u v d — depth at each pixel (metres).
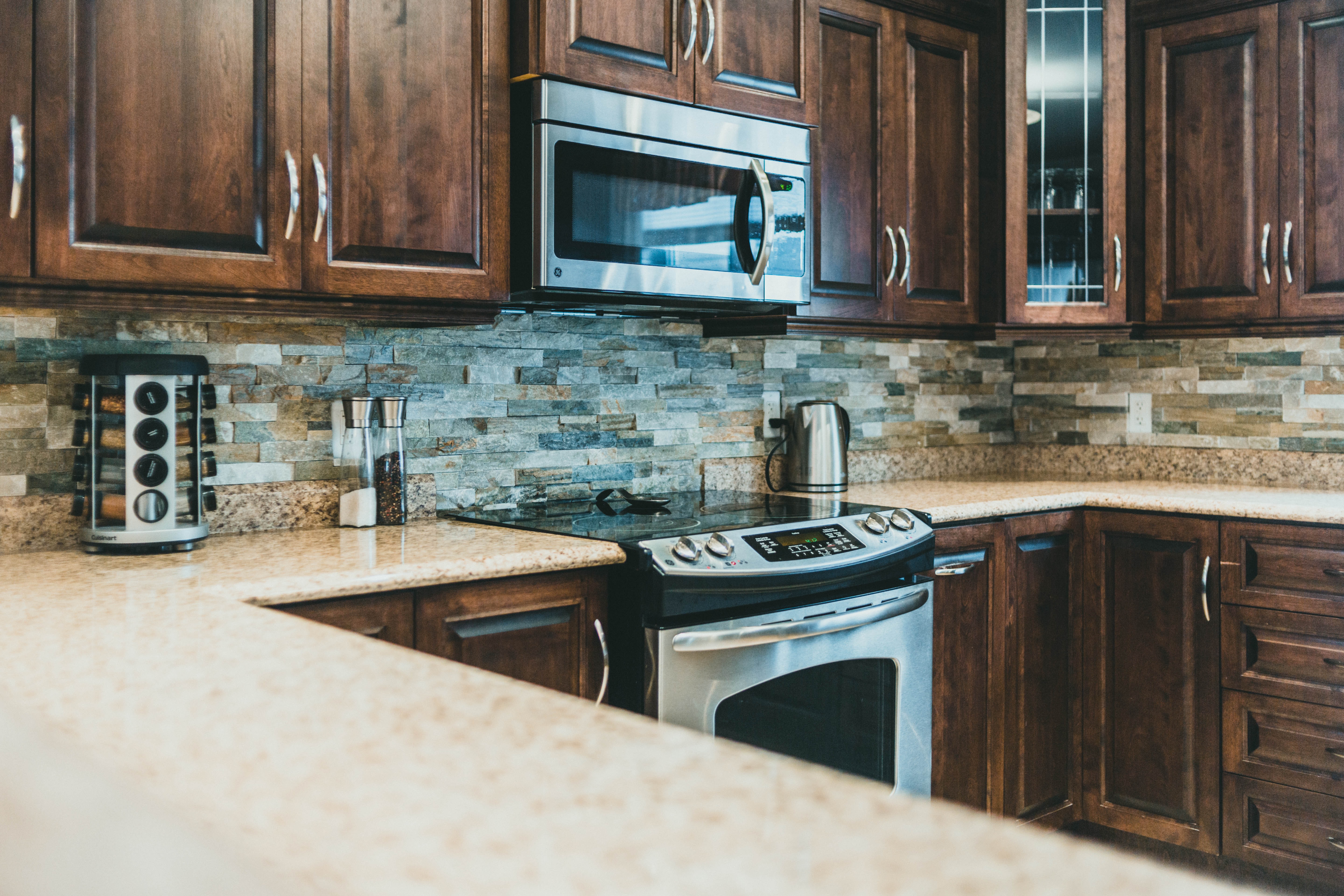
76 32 1.60
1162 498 2.61
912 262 2.82
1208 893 0.39
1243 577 2.47
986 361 3.55
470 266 2.04
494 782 0.55
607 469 2.64
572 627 1.87
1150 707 2.64
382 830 0.48
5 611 1.25
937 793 2.47
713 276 2.28
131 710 0.75
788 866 0.43
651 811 0.50
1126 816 2.69
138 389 1.75
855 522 2.23
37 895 0.41
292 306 1.85
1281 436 3.02
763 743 2.00
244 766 0.60
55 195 1.59
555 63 2.05
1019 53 2.90
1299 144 2.70
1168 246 2.94
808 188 2.47
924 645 2.30
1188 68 2.88
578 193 2.06
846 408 3.17
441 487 2.35
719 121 2.29
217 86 1.74
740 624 1.95
